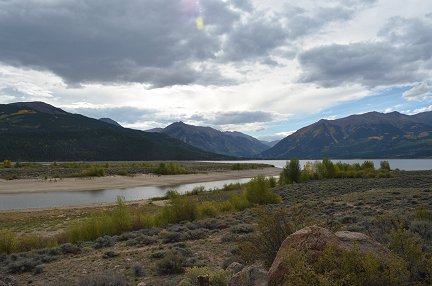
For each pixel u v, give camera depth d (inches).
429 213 579.8
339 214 832.3
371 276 177.9
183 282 346.9
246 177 3526.1
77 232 817.5
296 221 363.6
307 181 2288.4
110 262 531.8
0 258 614.5
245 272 242.5
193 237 700.0
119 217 888.9
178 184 2810.0
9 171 3304.6
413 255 217.9
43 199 1913.1
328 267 188.4
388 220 474.9
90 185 2625.5
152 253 563.5
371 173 2456.9
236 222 842.2
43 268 518.0
